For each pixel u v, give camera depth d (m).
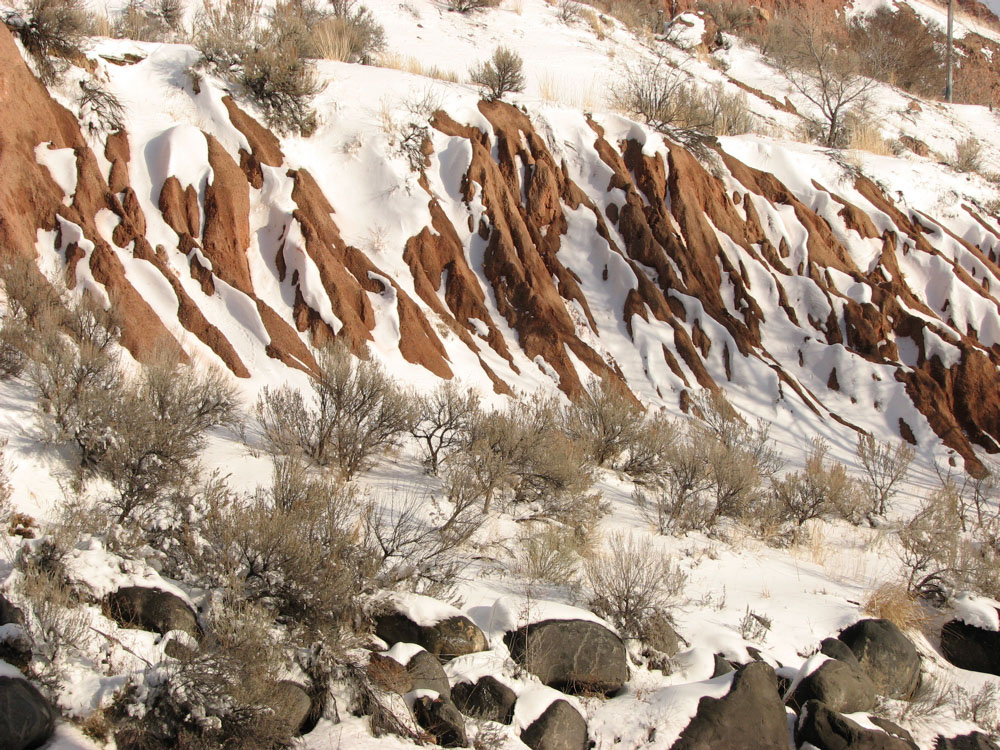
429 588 7.04
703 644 7.45
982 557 10.13
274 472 8.41
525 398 13.34
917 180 21.17
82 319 9.70
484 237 15.24
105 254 11.00
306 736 5.39
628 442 11.91
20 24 12.54
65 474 7.54
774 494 11.27
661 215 16.95
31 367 8.65
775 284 16.95
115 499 7.32
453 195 15.51
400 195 14.74
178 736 4.90
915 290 18.41
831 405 15.52
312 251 12.88
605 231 16.42
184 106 14.05
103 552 6.03
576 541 8.73
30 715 4.58
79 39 13.09
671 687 6.66
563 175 16.94
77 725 4.88
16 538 6.31
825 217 18.88
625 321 15.51
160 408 8.27
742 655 7.32
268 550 6.12
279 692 5.23
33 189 11.19
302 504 7.07
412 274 14.12
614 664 6.70
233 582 5.89
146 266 11.54
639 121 19.20
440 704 5.68
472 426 10.04
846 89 29.28
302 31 17.75
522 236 15.49
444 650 6.34
